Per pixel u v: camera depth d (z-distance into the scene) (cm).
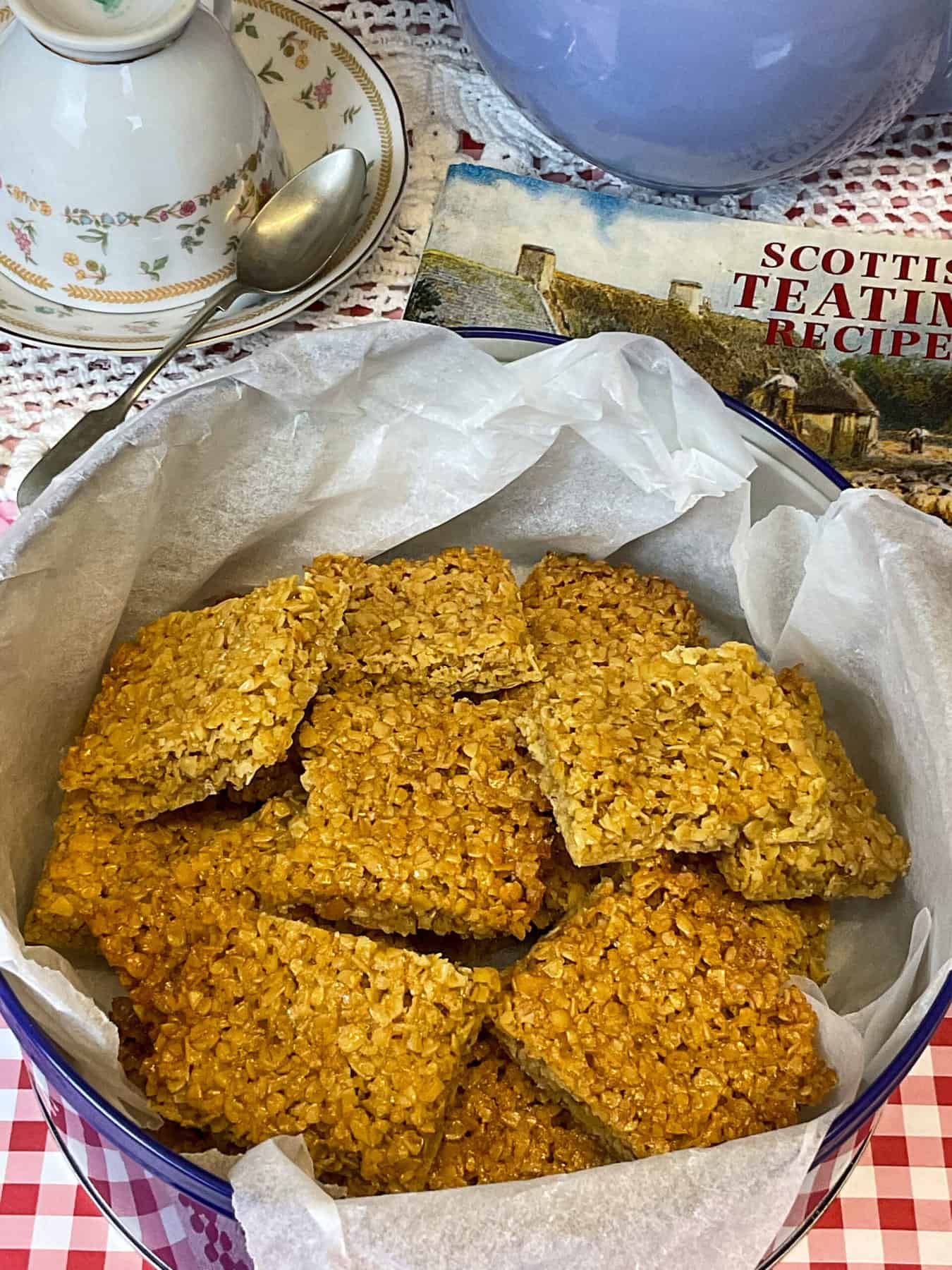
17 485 34
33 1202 27
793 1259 27
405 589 31
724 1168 21
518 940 29
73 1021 23
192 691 28
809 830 27
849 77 33
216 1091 25
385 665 30
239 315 35
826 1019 26
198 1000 25
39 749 28
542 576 32
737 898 28
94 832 28
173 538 31
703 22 31
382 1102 25
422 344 29
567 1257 20
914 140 40
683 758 27
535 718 28
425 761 28
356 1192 25
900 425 34
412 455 31
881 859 27
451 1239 20
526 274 36
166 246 34
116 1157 23
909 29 32
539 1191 21
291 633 28
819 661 31
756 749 27
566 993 26
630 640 31
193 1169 21
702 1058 25
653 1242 21
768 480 31
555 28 32
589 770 27
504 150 39
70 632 29
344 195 36
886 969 28
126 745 28
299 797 29
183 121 32
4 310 35
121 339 35
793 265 37
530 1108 26
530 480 32
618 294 36
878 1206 27
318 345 28
